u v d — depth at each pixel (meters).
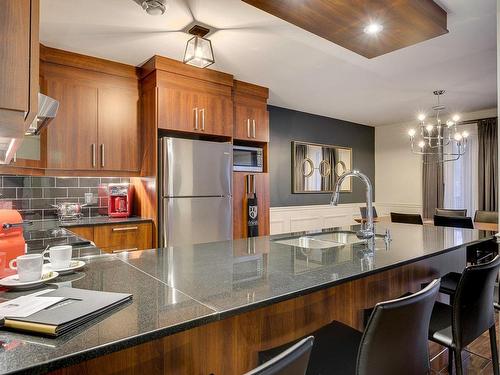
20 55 0.89
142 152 3.39
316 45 2.82
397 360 1.00
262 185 4.02
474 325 1.36
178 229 3.20
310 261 1.48
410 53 2.98
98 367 0.91
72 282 1.16
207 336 1.12
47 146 2.87
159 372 1.01
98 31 2.56
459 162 5.31
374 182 6.47
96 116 3.12
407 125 6.03
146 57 3.12
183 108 3.30
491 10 2.25
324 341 1.26
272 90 4.13
